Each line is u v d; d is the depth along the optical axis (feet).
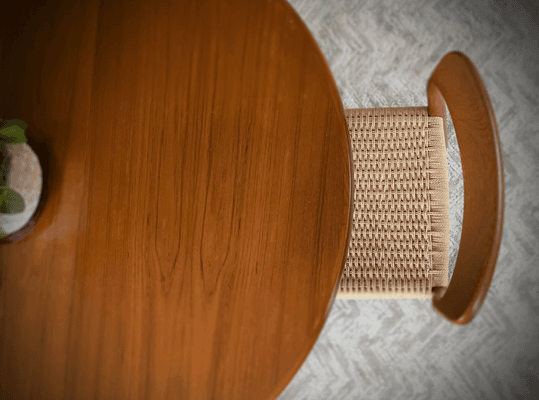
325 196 1.66
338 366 3.72
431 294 2.22
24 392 1.72
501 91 3.80
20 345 1.74
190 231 1.73
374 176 2.28
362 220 2.27
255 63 1.69
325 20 3.93
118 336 1.72
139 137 1.76
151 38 1.75
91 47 1.78
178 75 1.74
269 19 1.68
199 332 1.69
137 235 1.75
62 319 1.74
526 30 3.81
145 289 1.73
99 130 1.78
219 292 1.70
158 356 1.69
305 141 1.67
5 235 1.66
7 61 1.81
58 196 1.77
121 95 1.77
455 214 3.69
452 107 1.68
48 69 1.79
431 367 3.67
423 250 2.23
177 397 1.67
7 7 1.81
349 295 2.28
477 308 1.37
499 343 3.65
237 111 1.71
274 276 1.67
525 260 3.67
